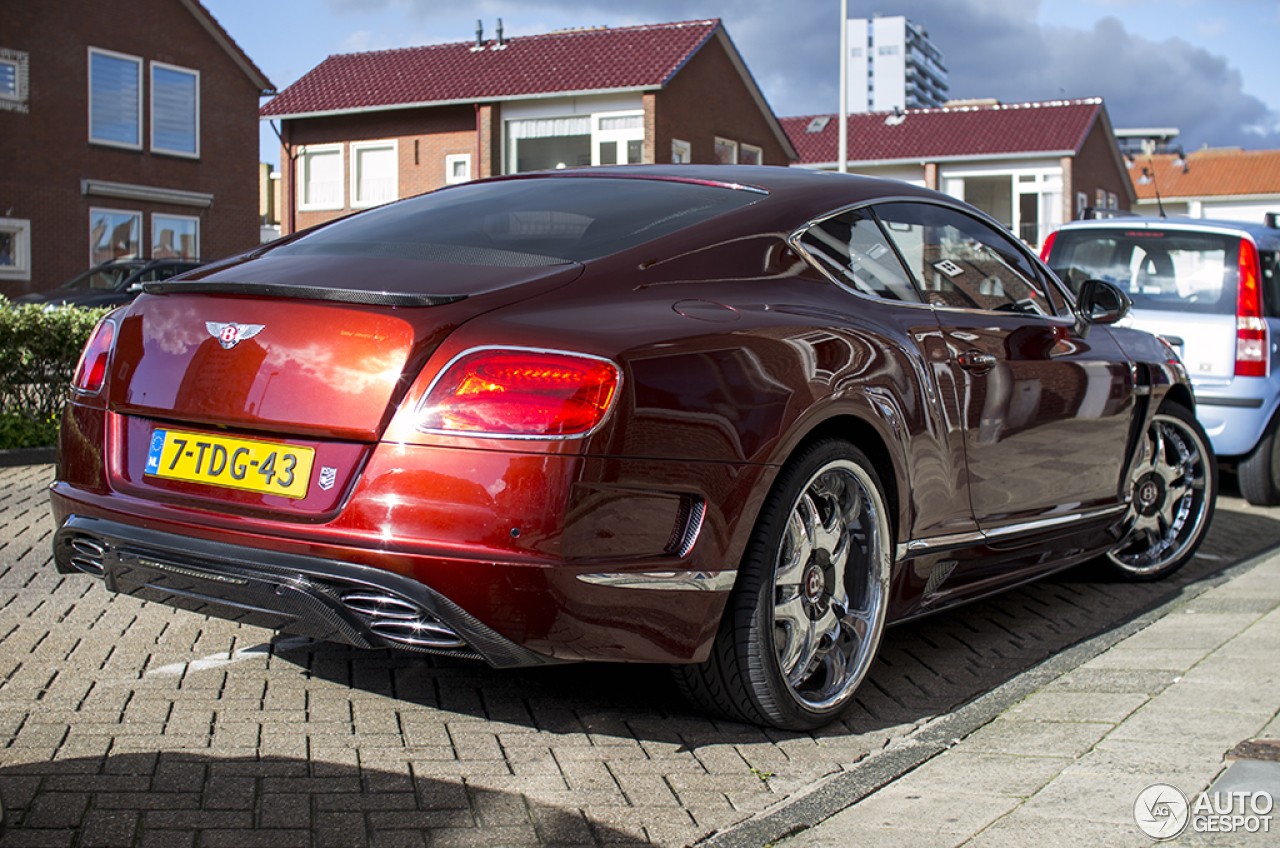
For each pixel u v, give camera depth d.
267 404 2.86
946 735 3.27
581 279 3.00
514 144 34.34
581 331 2.79
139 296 3.32
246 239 29.92
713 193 3.64
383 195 36.12
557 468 2.66
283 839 2.51
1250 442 7.47
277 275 3.14
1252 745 3.08
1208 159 60.91
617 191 3.69
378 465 2.72
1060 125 42.44
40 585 4.56
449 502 2.66
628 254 3.17
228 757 2.93
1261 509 7.62
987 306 4.16
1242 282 7.54
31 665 3.60
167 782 2.76
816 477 3.20
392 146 35.84
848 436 3.43
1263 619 4.46
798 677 3.27
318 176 37.00
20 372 8.17
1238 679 3.66
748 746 3.19
